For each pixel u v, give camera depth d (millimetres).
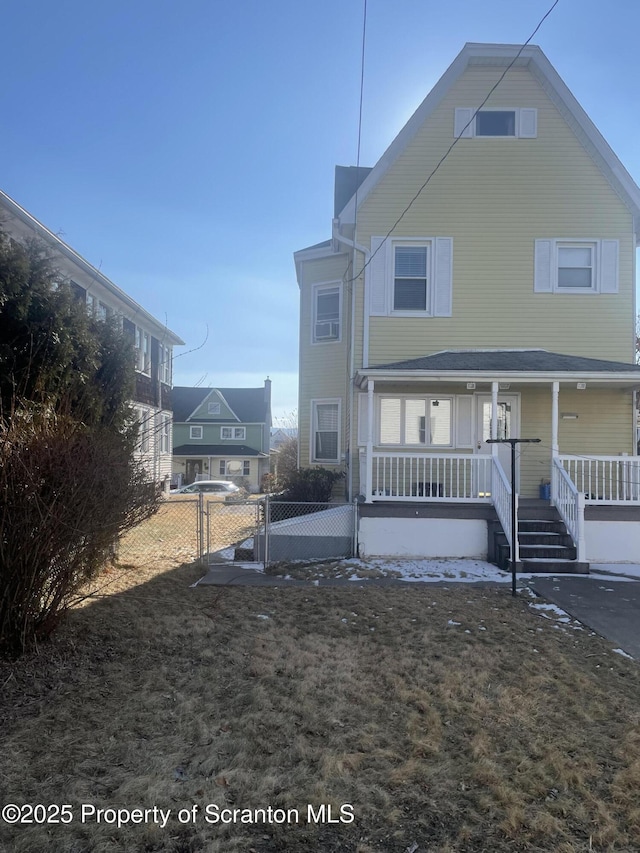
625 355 12383
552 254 12562
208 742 3471
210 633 5574
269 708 3939
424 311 12672
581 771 3248
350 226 12914
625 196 12539
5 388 5734
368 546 10117
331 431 14320
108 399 7641
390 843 2646
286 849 2590
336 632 5801
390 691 4316
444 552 10062
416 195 12719
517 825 2775
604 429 12305
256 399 48781
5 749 3322
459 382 11180
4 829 2635
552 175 12656
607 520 9906
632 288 12477
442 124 12789
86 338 6770
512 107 12719
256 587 7875
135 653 4961
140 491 5539
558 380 10609
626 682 4598
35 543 4551
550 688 4445
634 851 2621
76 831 2637
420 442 12383
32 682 4262
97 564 5785
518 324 12547
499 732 3717
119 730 3596
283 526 10258
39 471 4480
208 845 2582
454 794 3021
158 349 24609
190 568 9047
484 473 11422
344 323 14164
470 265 12648
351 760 3287
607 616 6504
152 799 2879
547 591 7691
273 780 3072
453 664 4906
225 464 45594
